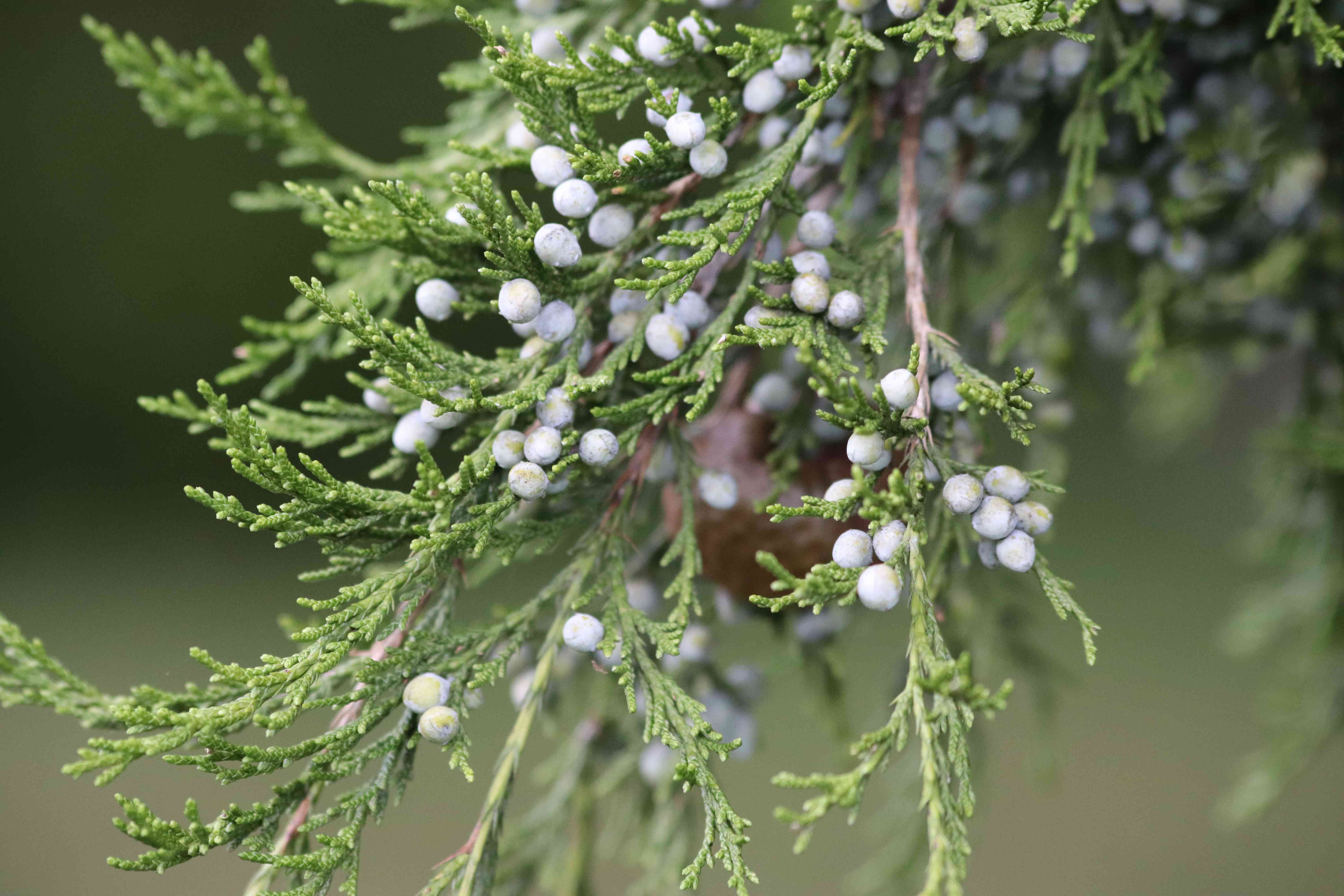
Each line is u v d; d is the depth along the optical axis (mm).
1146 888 1509
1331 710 735
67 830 1526
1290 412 702
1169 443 997
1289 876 1496
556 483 595
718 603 623
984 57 621
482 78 640
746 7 612
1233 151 640
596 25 634
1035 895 1529
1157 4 615
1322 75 639
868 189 628
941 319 648
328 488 583
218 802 1496
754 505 611
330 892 708
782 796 1362
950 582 613
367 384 602
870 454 585
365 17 1617
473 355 597
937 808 573
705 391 589
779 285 600
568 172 595
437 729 585
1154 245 648
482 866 594
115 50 640
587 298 599
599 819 671
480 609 1175
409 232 604
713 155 592
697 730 589
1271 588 857
